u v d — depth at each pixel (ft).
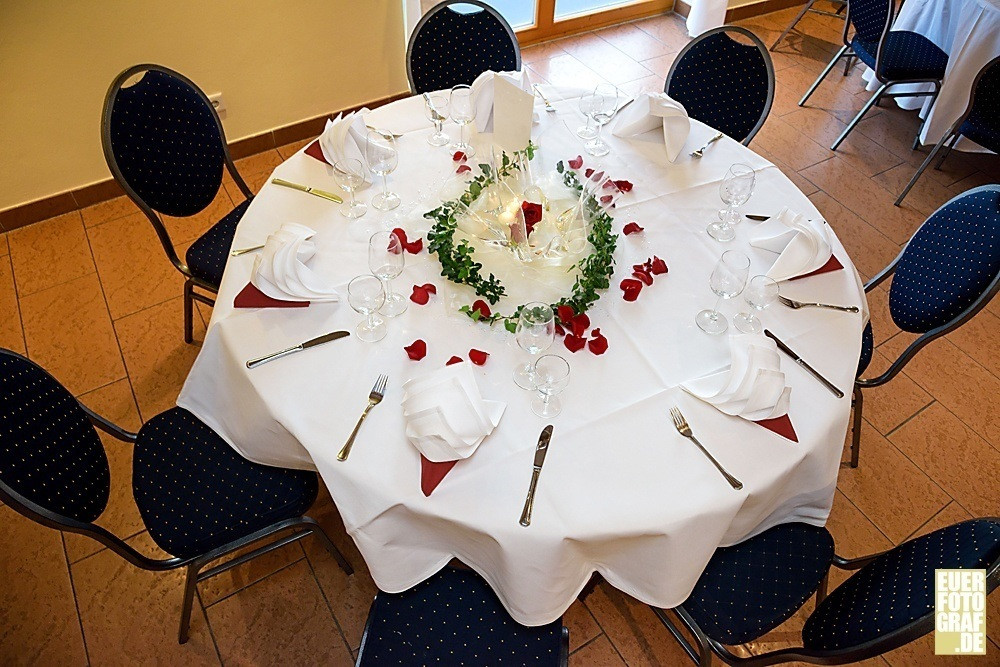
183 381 7.84
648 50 13.66
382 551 4.47
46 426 4.64
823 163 11.20
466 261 5.33
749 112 8.04
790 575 4.89
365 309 4.89
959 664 6.00
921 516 6.95
